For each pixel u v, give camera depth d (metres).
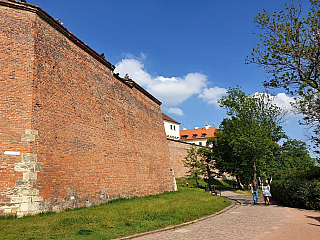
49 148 13.03
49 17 14.42
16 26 13.02
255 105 31.50
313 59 15.45
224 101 31.59
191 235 8.43
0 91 11.99
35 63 13.09
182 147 51.31
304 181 15.40
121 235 8.38
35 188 11.77
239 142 29.81
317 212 13.25
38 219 10.38
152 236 8.46
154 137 28.62
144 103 27.62
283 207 16.02
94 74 18.58
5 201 11.06
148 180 24.59
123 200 18.53
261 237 7.71
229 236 8.05
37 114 12.66
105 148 18.27
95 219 10.45
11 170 11.44
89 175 15.93
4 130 11.70
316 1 15.27
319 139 16.44
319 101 15.04
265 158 37.94
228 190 41.72
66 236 7.92
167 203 16.02
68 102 15.16
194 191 31.44
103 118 18.77
